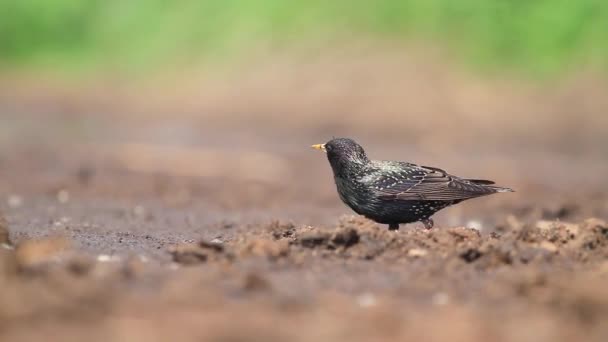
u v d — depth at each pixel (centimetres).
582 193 1655
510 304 714
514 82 2723
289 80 2870
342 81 2773
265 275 784
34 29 3841
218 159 2105
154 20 3578
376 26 2956
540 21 2880
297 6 3148
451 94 2666
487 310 697
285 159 2142
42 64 3666
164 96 3105
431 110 2616
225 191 1661
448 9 2962
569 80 2688
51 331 621
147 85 3241
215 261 822
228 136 2516
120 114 2967
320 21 3047
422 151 2278
